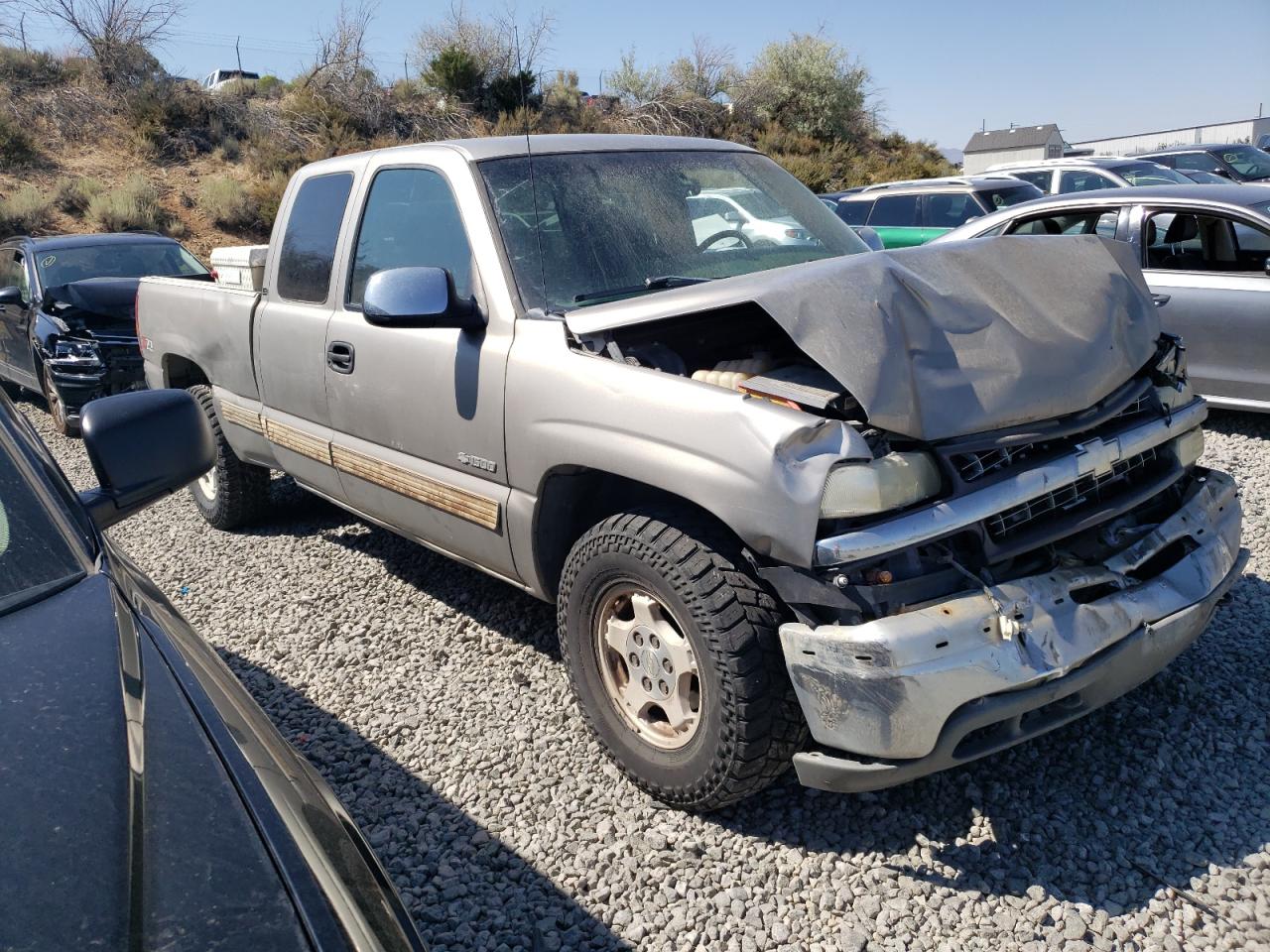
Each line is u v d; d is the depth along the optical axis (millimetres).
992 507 2660
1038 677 2600
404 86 27703
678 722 3051
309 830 1536
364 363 4164
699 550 2855
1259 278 6539
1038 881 2754
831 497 2541
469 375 3625
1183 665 3748
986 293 2984
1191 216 7008
